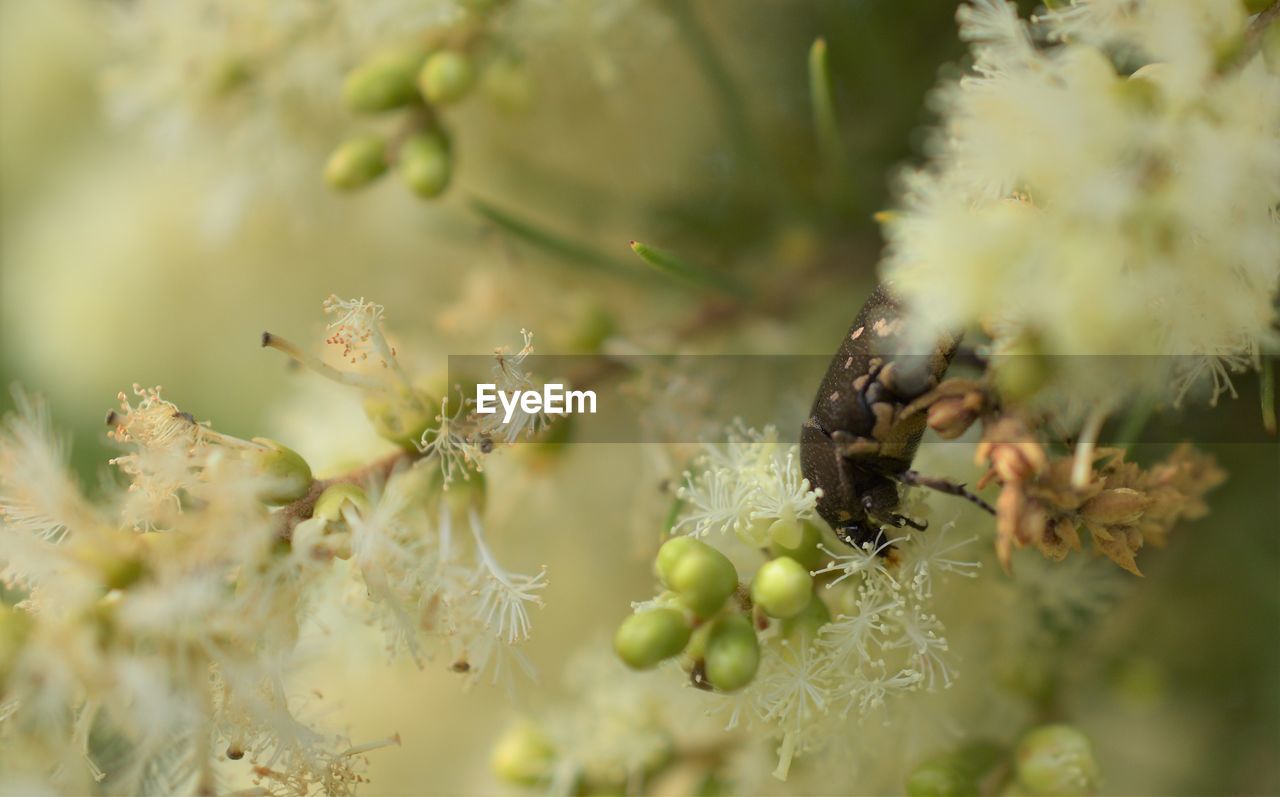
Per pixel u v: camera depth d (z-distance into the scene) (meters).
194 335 0.22
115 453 0.22
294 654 0.16
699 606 0.16
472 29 0.18
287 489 0.16
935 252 0.15
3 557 0.15
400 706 0.20
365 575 0.16
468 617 0.16
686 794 0.17
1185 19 0.15
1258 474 0.18
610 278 0.20
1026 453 0.15
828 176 0.19
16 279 0.23
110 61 0.22
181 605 0.15
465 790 0.20
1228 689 0.19
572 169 0.20
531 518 0.19
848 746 0.17
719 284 0.18
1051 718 0.17
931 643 0.16
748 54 0.20
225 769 0.17
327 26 0.18
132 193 0.22
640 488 0.19
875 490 0.15
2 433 0.16
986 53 0.16
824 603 0.16
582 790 0.18
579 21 0.18
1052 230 0.15
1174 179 0.15
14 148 0.23
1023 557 0.17
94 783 0.16
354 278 0.21
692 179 0.20
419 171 0.18
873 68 0.19
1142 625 0.19
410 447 0.16
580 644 0.19
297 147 0.19
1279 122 0.15
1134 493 0.15
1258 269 0.15
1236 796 0.19
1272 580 0.19
